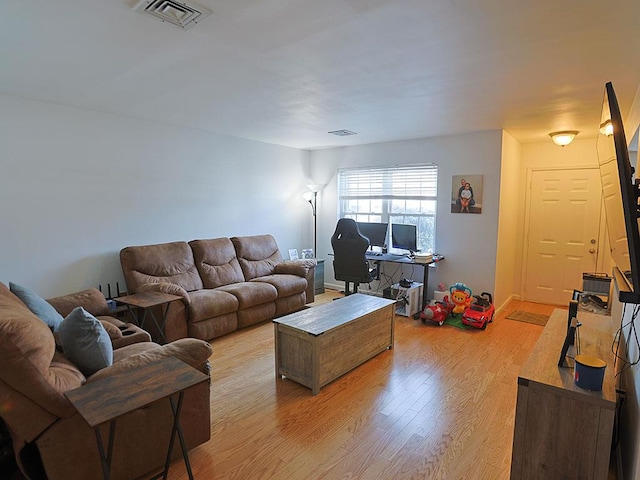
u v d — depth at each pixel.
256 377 3.08
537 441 1.76
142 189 4.16
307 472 2.00
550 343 2.24
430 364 3.33
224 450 2.17
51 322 2.40
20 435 1.57
